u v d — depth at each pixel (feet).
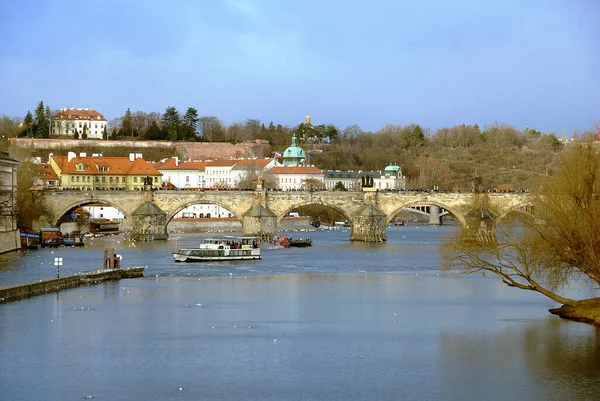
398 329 514.27
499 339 487.20
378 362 439.22
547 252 533.96
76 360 437.17
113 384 399.03
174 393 387.55
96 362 433.89
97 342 473.67
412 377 413.80
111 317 541.34
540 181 651.66
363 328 517.14
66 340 476.95
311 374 417.28
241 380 407.44
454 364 435.12
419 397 385.50
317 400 380.58
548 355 451.12
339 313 566.77
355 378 412.16
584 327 517.55
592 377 412.57
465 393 391.04
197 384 400.26
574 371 422.00
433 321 538.88
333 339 487.61
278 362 437.58
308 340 484.74
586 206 520.83
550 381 407.23
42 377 408.05
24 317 535.19
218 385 399.44
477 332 505.25
